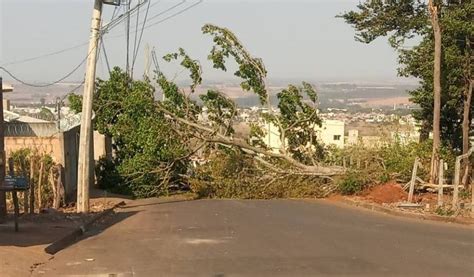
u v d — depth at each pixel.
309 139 30.53
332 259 10.91
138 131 30.08
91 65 20.36
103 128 30.92
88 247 12.71
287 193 28.53
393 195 23.00
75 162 27.91
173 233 14.89
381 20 30.81
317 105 30.67
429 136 32.44
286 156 29.11
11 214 17.91
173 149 29.88
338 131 50.06
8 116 39.81
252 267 10.15
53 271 9.89
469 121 29.20
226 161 29.73
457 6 27.67
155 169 29.95
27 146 25.66
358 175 26.20
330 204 23.92
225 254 11.51
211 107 30.66
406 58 29.48
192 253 11.66
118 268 10.16
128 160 30.30
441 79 27.41
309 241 13.18
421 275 9.55
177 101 30.59
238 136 30.69
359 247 12.30
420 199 22.06
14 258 10.39
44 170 21.20
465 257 11.19
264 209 21.70
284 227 15.91
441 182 19.41
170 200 27.69
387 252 11.69
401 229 15.48
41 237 13.25
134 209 22.98
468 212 18.28
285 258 11.02
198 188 29.47
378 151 26.83
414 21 29.70
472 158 26.56
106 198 25.98
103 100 30.70
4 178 14.73
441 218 17.70
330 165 29.00
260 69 30.72
